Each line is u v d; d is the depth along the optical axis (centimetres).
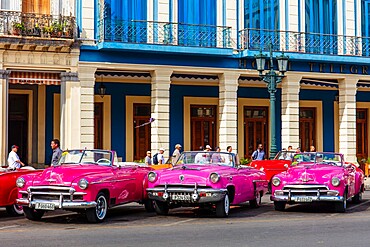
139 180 1675
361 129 3459
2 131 2458
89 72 2602
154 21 2672
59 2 2581
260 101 3225
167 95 2725
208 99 3119
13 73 2506
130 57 2666
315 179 1681
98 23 2614
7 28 2444
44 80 2562
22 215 1642
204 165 1688
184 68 2750
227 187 1586
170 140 3034
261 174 1864
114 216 1630
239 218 1573
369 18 3153
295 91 2928
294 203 1794
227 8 2850
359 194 2014
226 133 2811
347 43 3053
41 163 2831
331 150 3366
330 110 3375
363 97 3444
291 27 2956
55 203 1433
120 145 2961
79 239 1204
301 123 3322
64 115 2569
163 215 1644
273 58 2830
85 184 1427
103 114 2933
